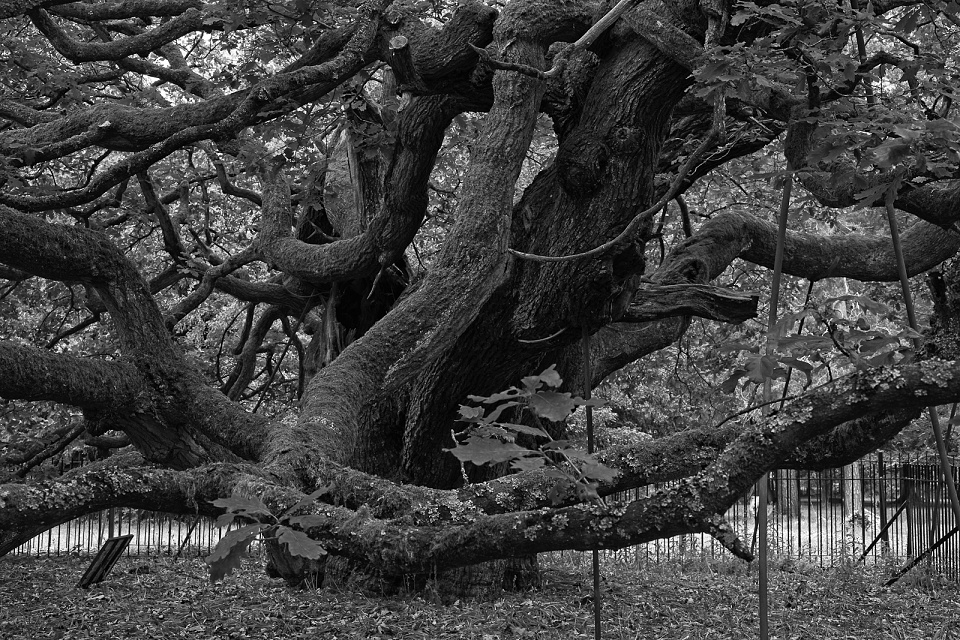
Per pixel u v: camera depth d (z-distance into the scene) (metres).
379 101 8.84
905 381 2.45
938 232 9.80
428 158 7.96
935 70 3.43
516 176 5.29
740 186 12.00
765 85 3.17
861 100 3.66
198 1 8.45
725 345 2.64
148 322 6.32
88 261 6.04
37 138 6.68
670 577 13.46
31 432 14.73
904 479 16.23
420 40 5.90
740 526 20.17
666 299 8.70
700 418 17.36
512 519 2.67
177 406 6.24
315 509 3.03
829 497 19.67
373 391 5.24
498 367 8.30
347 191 10.87
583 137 6.37
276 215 9.65
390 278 11.10
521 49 5.47
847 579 13.62
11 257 5.70
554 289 6.86
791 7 3.36
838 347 2.65
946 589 13.11
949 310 4.73
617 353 10.84
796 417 2.50
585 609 10.55
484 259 5.09
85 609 10.31
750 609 10.91
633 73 6.20
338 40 6.11
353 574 10.95
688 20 5.70
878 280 10.16
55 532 20.30
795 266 10.13
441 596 10.74
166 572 13.41
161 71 10.17
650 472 4.04
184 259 11.75
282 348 17.66
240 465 3.53
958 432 12.75
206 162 14.73
